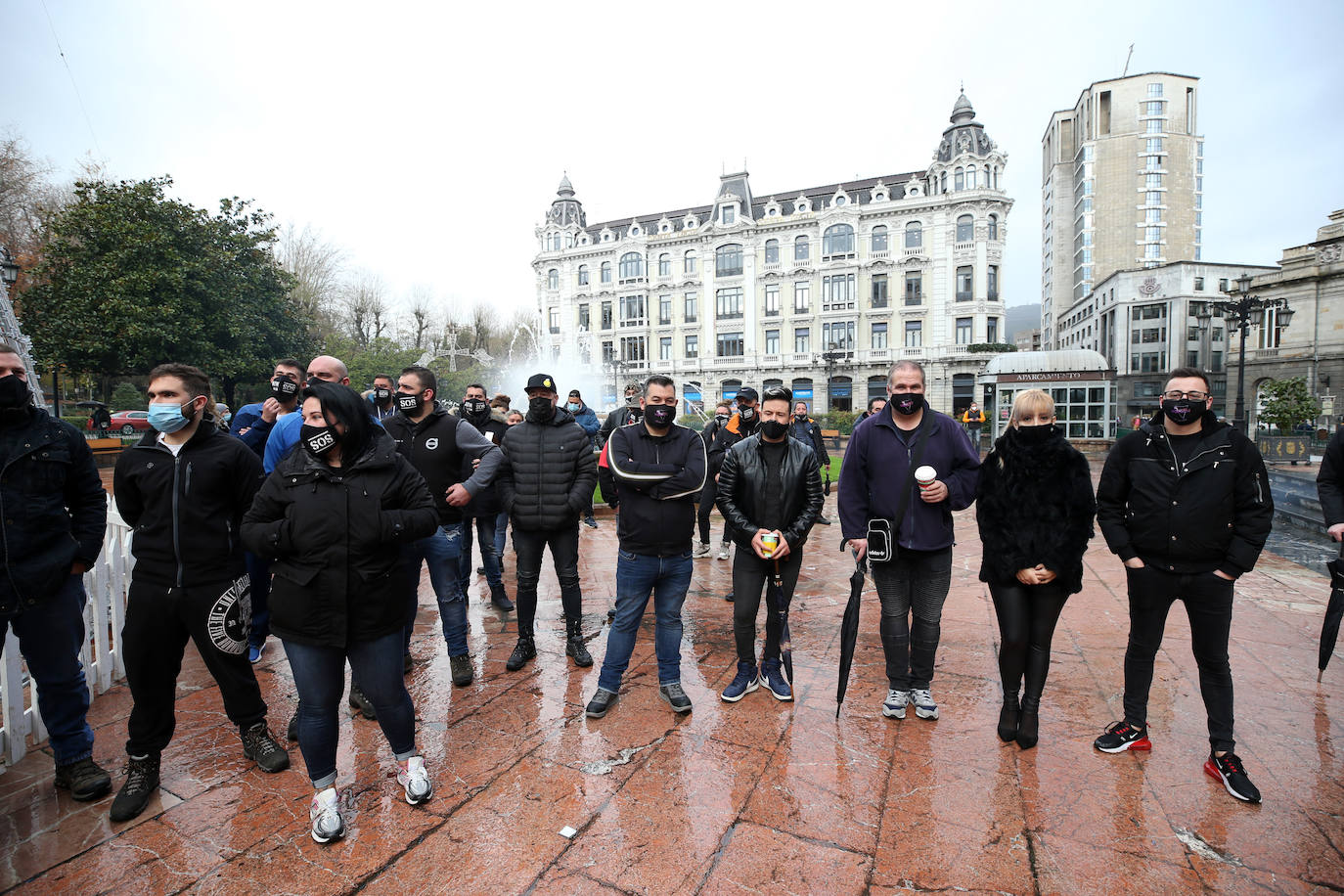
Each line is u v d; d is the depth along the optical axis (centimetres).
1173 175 7012
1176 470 286
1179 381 286
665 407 338
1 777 287
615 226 5191
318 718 241
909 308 4081
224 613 273
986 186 3941
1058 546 289
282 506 242
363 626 244
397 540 244
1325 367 2973
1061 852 232
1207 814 253
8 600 247
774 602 354
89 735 280
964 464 323
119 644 386
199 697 368
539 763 293
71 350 1928
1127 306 4631
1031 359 2408
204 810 263
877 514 329
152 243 1978
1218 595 278
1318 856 229
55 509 262
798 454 347
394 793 274
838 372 4262
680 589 347
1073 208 7875
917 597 332
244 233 2373
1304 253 3066
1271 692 358
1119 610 511
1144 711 301
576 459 399
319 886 219
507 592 591
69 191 2920
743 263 4497
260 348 2350
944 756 297
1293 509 1015
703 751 303
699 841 239
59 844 240
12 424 257
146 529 266
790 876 221
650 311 4806
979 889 215
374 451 248
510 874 223
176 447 272
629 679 389
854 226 4194
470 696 365
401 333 4928
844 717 337
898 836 241
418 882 220
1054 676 385
